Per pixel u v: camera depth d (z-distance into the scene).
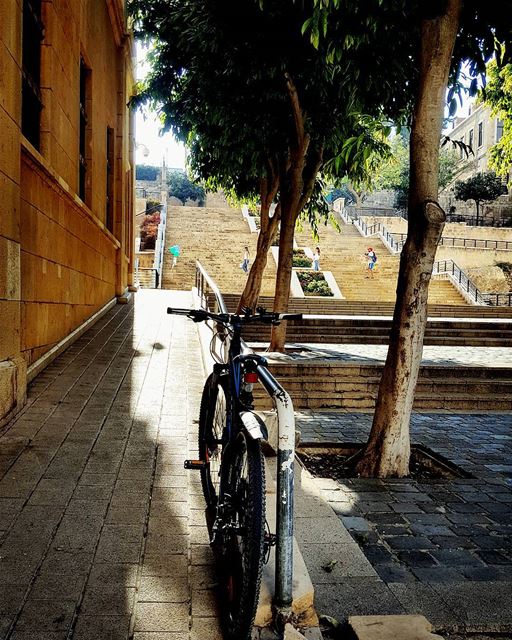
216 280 27.44
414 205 5.98
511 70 12.34
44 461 4.25
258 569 2.16
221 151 13.27
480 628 3.12
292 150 12.66
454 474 6.23
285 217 12.27
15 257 5.51
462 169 52.16
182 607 2.60
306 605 2.63
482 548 4.38
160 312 13.89
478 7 6.33
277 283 12.41
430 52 5.77
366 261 30.69
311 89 10.85
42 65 7.54
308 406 9.73
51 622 2.44
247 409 2.64
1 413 4.94
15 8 5.44
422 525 4.80
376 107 9.38
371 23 6.12
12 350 5.46
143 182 63.47
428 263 5.95
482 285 33.47
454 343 15.62
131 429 5.09
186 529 3.31
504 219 50.97
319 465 6.45
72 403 5.83
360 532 4.62
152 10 13.01
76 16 9.39
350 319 16.17
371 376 9.98
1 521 3.29
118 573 2.83
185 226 36.56
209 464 3.33
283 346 12.57
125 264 17.20
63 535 3.17
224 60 10.65
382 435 6.12
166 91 13.73
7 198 5.27
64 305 8.75
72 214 9.23
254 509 2.22
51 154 7.73
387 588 3.38
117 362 7.99
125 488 3.83
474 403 9.86
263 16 9.60
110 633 2.39
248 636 2.18
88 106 11.19
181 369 7.77
